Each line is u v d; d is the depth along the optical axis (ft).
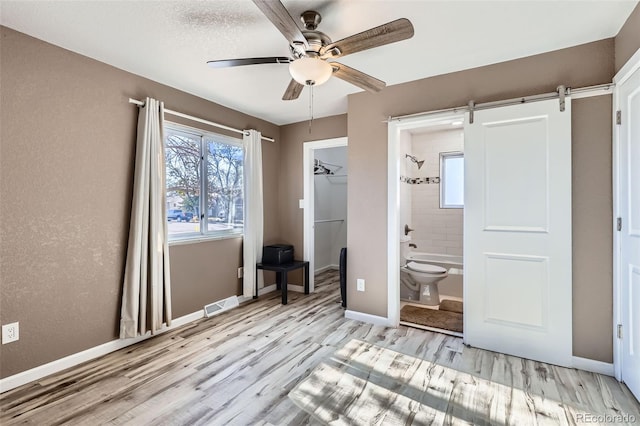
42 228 7.14
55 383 6.84
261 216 13.34
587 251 7.27
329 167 19.98
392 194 9.87
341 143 13.23
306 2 5.83
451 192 15.66
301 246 14.47
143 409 5.93
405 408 5.89
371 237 10.28
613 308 6.98
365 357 7.93
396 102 9.75
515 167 7.90
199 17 6.34
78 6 5.93
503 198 8.06
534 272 7.73
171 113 9.80
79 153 7.77
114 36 7.01
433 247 15.80
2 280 6.57
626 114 6.46
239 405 6.03
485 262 8.30
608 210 7.05
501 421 5.51
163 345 8.70
